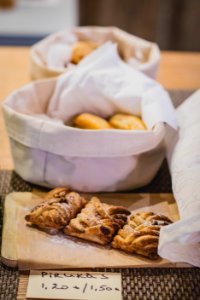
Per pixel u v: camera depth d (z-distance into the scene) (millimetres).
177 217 676
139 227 614
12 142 727
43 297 565
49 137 670
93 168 694
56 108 829
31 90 803
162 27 1935
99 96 803
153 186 751
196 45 1979
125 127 747
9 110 709
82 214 633
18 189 736
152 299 566
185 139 706
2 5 1691
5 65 1184
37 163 706
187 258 589
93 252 612
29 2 1719
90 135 658
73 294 567
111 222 619
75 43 1042
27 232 640
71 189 715
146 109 732
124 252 614
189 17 1889
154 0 1855
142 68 896
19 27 1711
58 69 906
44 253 608
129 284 583
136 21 1932
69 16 1798
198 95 788
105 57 833
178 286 582
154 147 685
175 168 678
